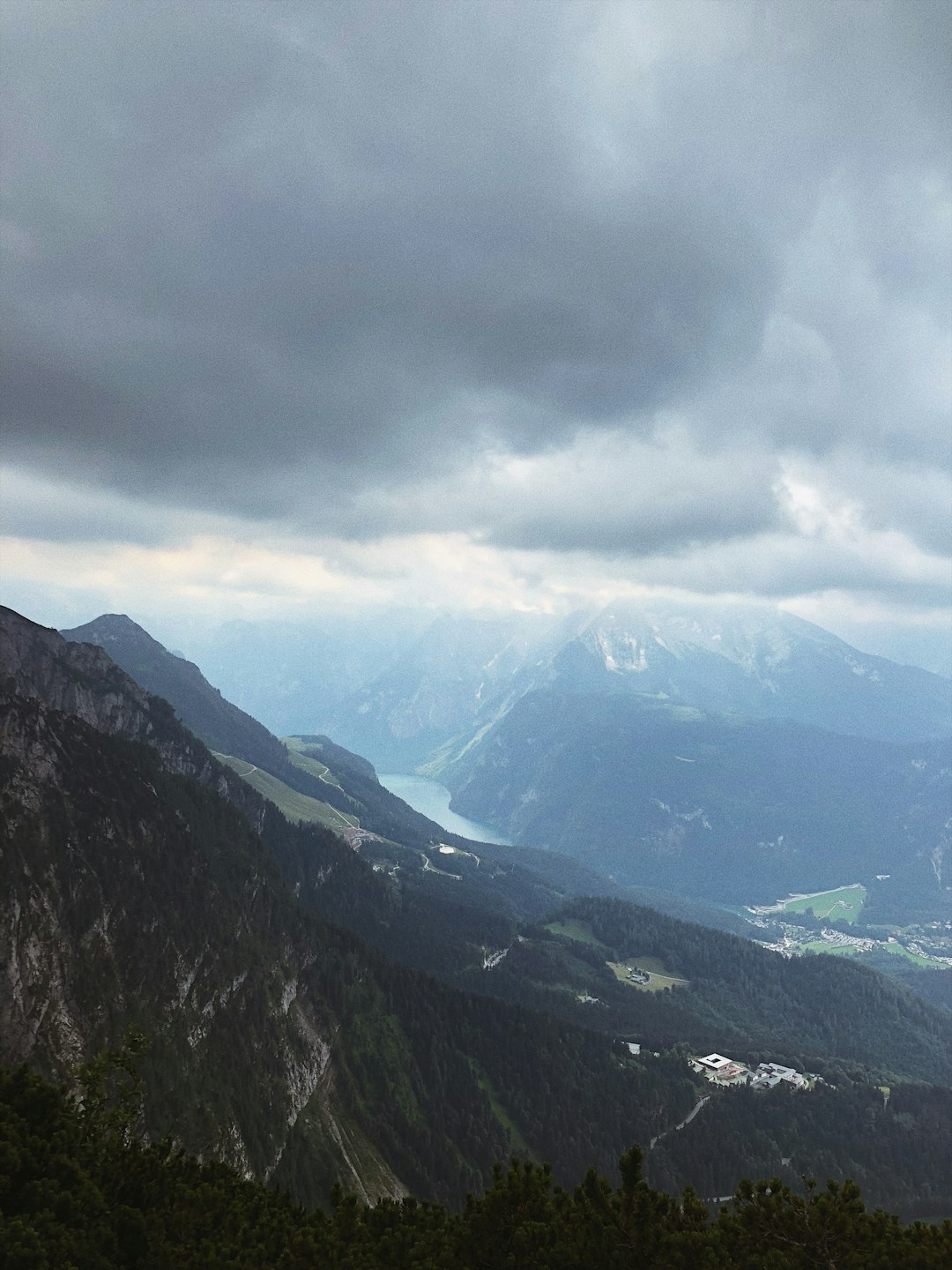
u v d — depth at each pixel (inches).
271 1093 5664.4
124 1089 2962.6
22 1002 4330.7
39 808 5408.5
